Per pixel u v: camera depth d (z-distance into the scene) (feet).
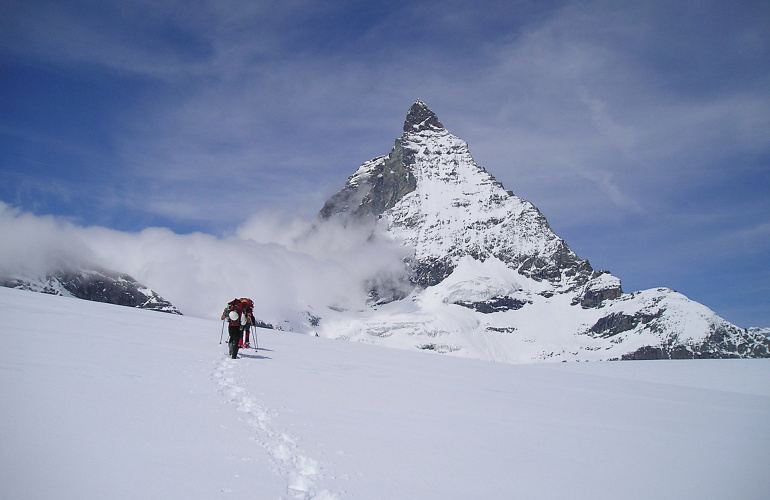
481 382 81.10
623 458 42.98
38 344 58.23
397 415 49.57
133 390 43.75
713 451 48.37
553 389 82.48
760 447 51.34
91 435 31.17
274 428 39.32
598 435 50.93
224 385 52.70
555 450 43.42
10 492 22.68
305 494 27.71
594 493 33.55
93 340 67.26
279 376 62.90
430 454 37.99
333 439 38.45
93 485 24.86
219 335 97.45
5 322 72.18
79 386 41.98
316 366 76.02
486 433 46.75
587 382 99.04
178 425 35.96
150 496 24.64
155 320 111.65
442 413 53.21
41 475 24.89
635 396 83.92
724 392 105.19
